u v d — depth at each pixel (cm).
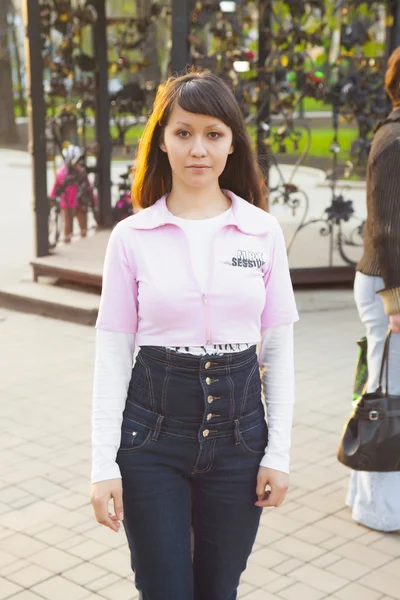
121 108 1012
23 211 1455
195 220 257
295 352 717
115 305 257
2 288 867
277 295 266
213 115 250
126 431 258
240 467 260
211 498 262
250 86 876
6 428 566
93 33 987
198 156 251
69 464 512
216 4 819
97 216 1039
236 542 267
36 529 434
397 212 382
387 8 851
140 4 1001
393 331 390
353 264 897
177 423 253
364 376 434
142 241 255
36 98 883
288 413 265
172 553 256
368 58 873
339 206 881
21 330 788
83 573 394
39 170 893
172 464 256
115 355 259
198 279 253
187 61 805
